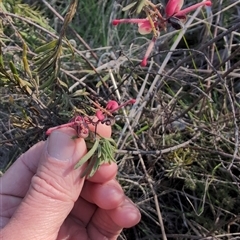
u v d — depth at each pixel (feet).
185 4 0.90
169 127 0.78
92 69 0.74
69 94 0.53
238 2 0.83
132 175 0.76
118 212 0.55
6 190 0.55
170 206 0.80
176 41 0.76
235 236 0.76
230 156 0.68
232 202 0.73
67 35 0.93
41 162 0.44
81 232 0.60
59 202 0.44
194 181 0.72
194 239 0.75
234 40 0.91
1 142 0.65
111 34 0.94
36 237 0.44
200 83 0.74
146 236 0.77
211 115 0.75
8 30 0.73
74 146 0.43
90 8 1.00
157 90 0.73
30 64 0.66
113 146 0.46
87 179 0.54
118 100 0.72
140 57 0.88
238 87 0.85
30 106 0.58
